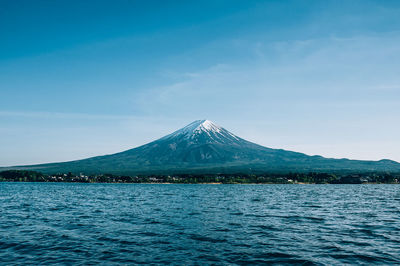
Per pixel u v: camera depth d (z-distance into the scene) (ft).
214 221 136.56
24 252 82.94
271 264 73.41
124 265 72.28
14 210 179.32
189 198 291.79
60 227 120.37
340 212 175.42
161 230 113.70
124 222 132.98
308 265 72.84
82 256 79.30
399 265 72.59
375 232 111.75
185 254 81.41
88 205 213.46
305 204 228.84
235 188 599.98
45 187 590.14
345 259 77.30
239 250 85.46
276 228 119.24
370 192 449.89
